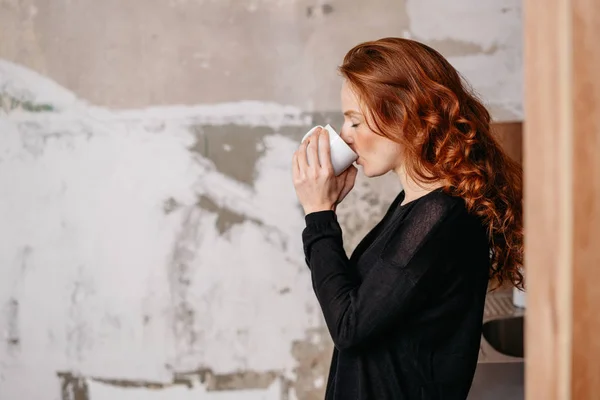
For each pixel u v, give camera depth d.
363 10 1.84
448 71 1.08
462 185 0.99
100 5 1.83
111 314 1.95
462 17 1.85
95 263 1.93
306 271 1.95
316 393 1.99
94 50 1.85
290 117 1.88
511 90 1.87
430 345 0.99
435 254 0.94
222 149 1.89
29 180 1.90
